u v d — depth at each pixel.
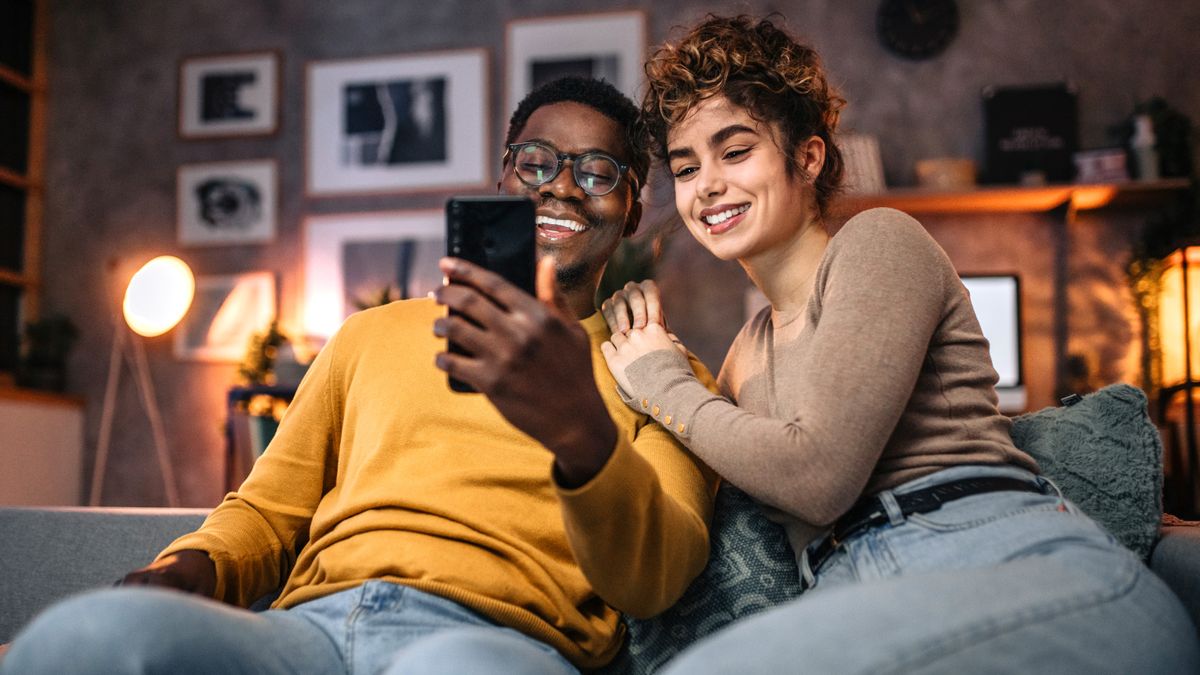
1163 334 4.23
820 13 4.66
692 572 1.17
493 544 1.15
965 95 4.57
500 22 4.86
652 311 1.37
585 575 1.03
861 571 1.09
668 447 1.25
